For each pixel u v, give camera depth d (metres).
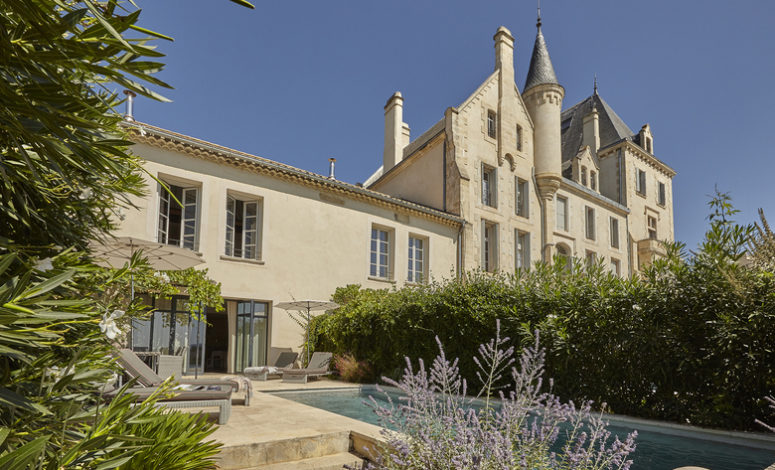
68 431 1.44
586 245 24.11
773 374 5.22
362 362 11.59
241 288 12.50
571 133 32.09
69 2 1.27
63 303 1.23
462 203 18.39
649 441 5.38
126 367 5.38
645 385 6.40
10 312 1.04
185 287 11.17
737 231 5.79
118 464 1.44
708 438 5.47
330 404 8.76
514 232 20.55
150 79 1.21
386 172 22.20
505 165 20.78
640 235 28.39
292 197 13.88
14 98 1.07
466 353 8.88
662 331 6.18
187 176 11.81
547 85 22.44
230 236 12.87
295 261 13.67
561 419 3.00
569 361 7.14
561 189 23.22
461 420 2.86
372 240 16.19
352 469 3.54
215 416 5.57
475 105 20.14
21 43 1.08
